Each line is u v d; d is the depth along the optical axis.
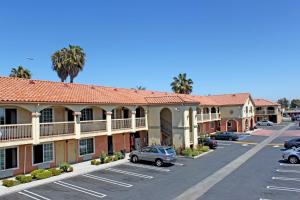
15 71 50.91
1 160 24.16
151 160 29.77
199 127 53.59
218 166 29.12
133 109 36.28
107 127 31.94
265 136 54.84
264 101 90.25
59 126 27.30
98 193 20.50
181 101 37.28
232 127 63.59
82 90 33.59
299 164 29.19
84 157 31.27
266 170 26.92
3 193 20.28
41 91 27.78
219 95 69.75
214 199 19.12
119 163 30.48
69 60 47.16
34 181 23.36
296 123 84.56
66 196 19.83
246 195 19.81
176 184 22.73
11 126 23.25
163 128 39.28
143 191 20.97
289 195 19.64
